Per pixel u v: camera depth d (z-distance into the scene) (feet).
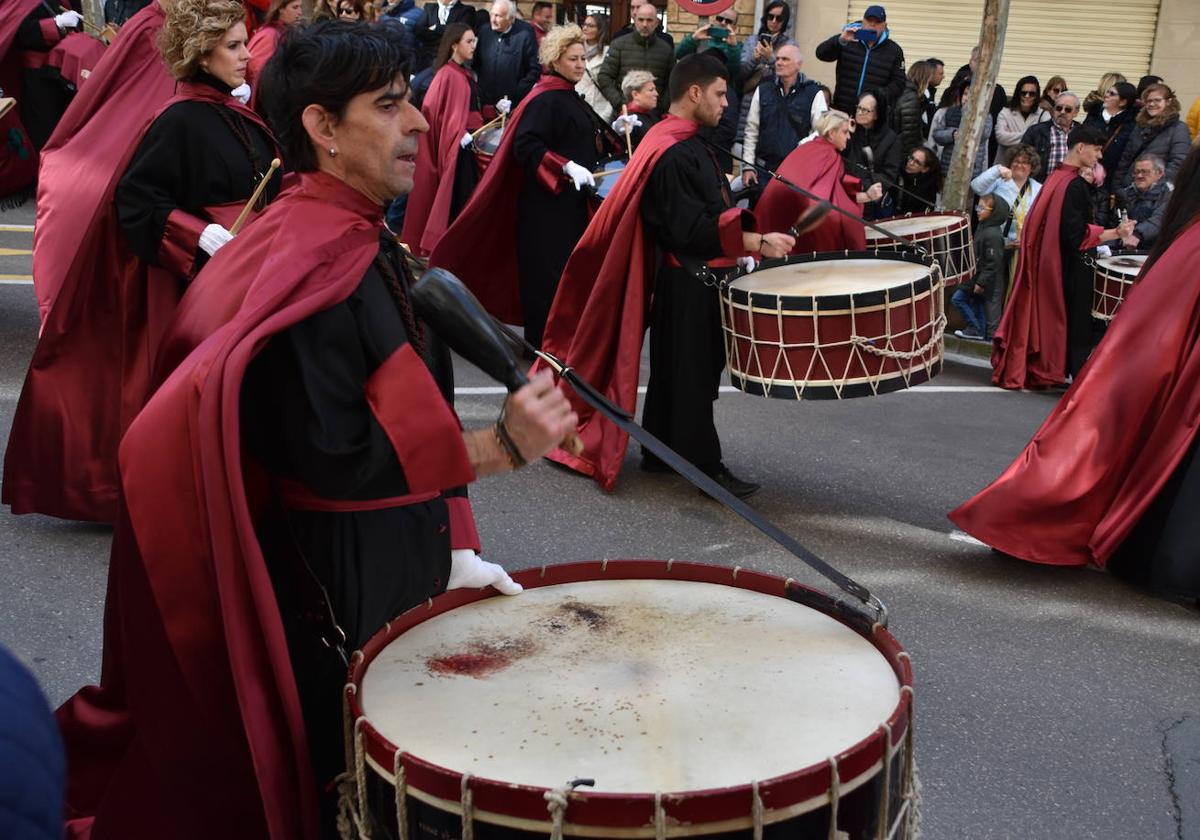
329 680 7.03
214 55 12.93
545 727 5.79
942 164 35.22
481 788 5.19
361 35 6.65
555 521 16.48
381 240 7.00
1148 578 14.60
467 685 6.22
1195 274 14.23
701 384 17.54
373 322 6.44
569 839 5.11
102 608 13.23
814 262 17.20
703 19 37.17
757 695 6.11
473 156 27.89
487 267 23.52
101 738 7.80
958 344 29.53
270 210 6.96
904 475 19.30
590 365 17.81
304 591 6.98
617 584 7.63
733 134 30.96
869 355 14.47
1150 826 10.47
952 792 10.78
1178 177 14.64
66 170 15.35
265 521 7.07
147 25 15.42
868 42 32.32
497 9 32.73
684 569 7.64
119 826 7.04
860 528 16.88
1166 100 30.53
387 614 7.08
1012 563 15.85
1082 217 25.45
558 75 22.24
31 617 12.92
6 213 35.17
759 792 5.13
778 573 15.21
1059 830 10.33
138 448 6.30
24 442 14.28
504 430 6.27
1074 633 13.97
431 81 29.01
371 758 5.69
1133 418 14.57
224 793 6.73
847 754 5.34
